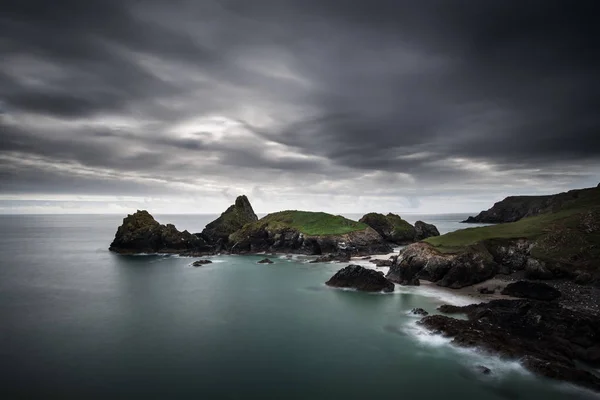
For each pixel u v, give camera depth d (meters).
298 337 36.47
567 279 50.62
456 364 30.03
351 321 41.16
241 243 105.75
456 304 46.53
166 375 28.55
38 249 114.94
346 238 98.31
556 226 63.00
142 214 109.69
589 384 25.81
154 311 45.84
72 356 32.00
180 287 59.78
